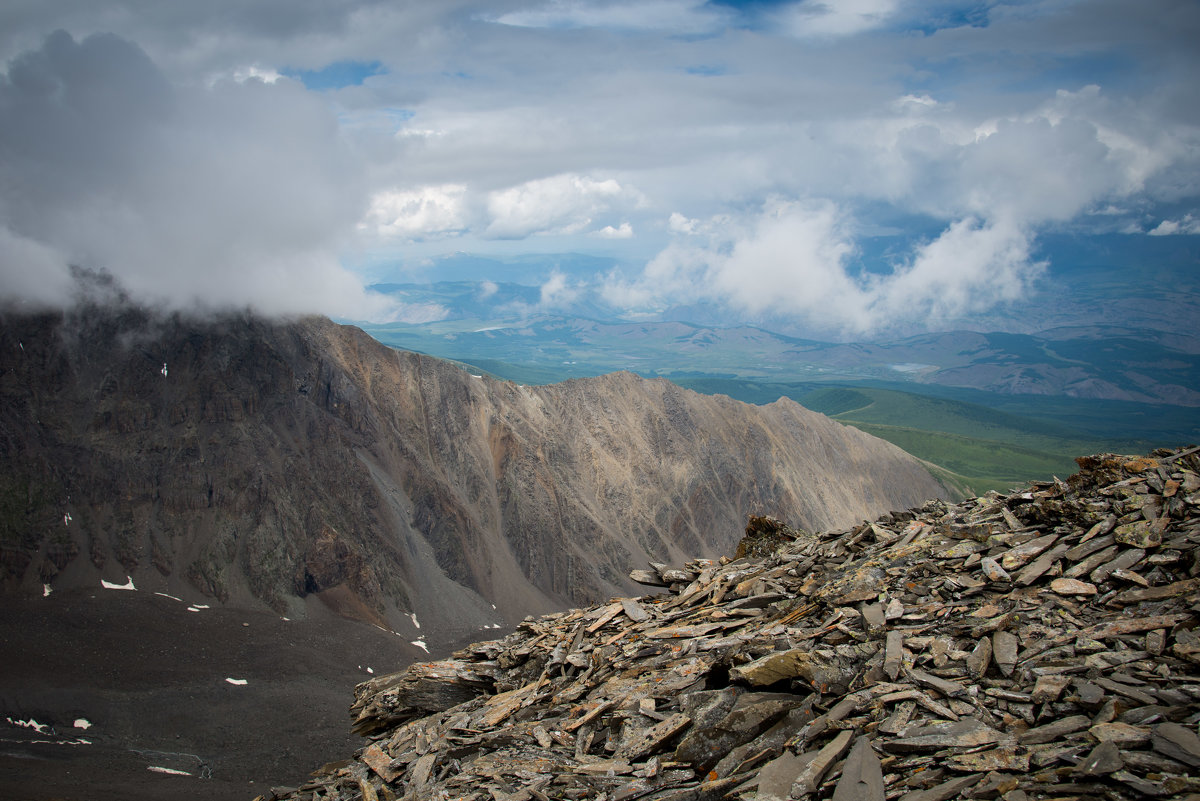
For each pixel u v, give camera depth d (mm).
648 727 17266
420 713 25562
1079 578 17984
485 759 18047
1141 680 13891
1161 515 18812
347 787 20969
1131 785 11156
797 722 15430
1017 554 19547
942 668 16016
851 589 20641
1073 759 12156
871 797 12625
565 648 24688
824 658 17125
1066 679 14469
